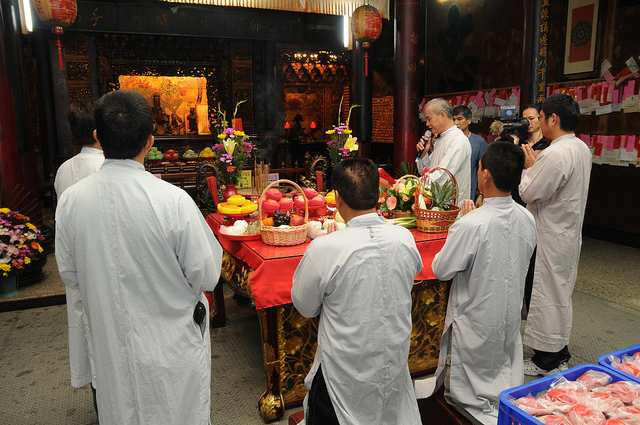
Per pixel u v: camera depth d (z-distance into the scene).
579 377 1.49
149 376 1.56
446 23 8.90
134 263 1.53
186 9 9.65
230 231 2.74
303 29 10.45
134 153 1.58
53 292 4.32
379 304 1.56
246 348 3.39
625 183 6.29
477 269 2.00
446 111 3.69
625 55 5.91
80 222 1.55
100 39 10.47
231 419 2.56
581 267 5.27
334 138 3.71
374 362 1.57
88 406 2.72
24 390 2.88
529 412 1.31
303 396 2.68
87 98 2.41
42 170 9.93
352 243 1.55
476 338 2.05
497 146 1.99
